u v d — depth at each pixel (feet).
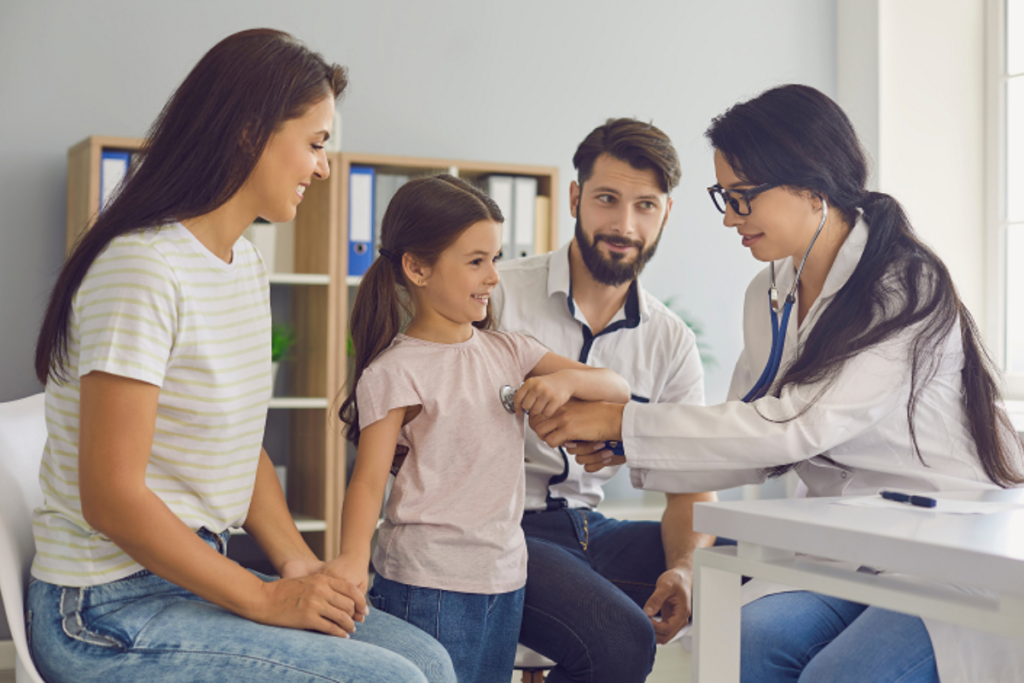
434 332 4.20
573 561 4.58
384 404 3.94
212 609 3.26
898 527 2.65
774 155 4.26
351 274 8.97
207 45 9.57
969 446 4.17
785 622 3.76
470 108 10.66
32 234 9.00
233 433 3.43
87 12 9.16
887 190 11.30
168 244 3.17
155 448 3.22
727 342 11.89
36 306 9.00
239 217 3.45
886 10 11.43
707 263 11.82
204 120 3.24
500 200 9.44
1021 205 11.00
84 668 3.00
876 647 3.37
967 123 11.36
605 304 5.70
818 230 4.37
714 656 3.18
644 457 4.07
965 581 2.34
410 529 3.92
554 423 4.21
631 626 4.15
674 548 5.07
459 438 3.98
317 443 9.07
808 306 4.74
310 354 9.34
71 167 8.82
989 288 11.30
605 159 5.30
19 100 8.95
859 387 3.93
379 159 9.04
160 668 2.97
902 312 4.00
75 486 3.18
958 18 11.34
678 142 11.64
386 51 10.30
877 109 11.41
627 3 11.41
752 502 3.20
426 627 3.82
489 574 3.89
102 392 2.95
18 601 3.06
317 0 9.99
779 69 12.07
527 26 10.93
